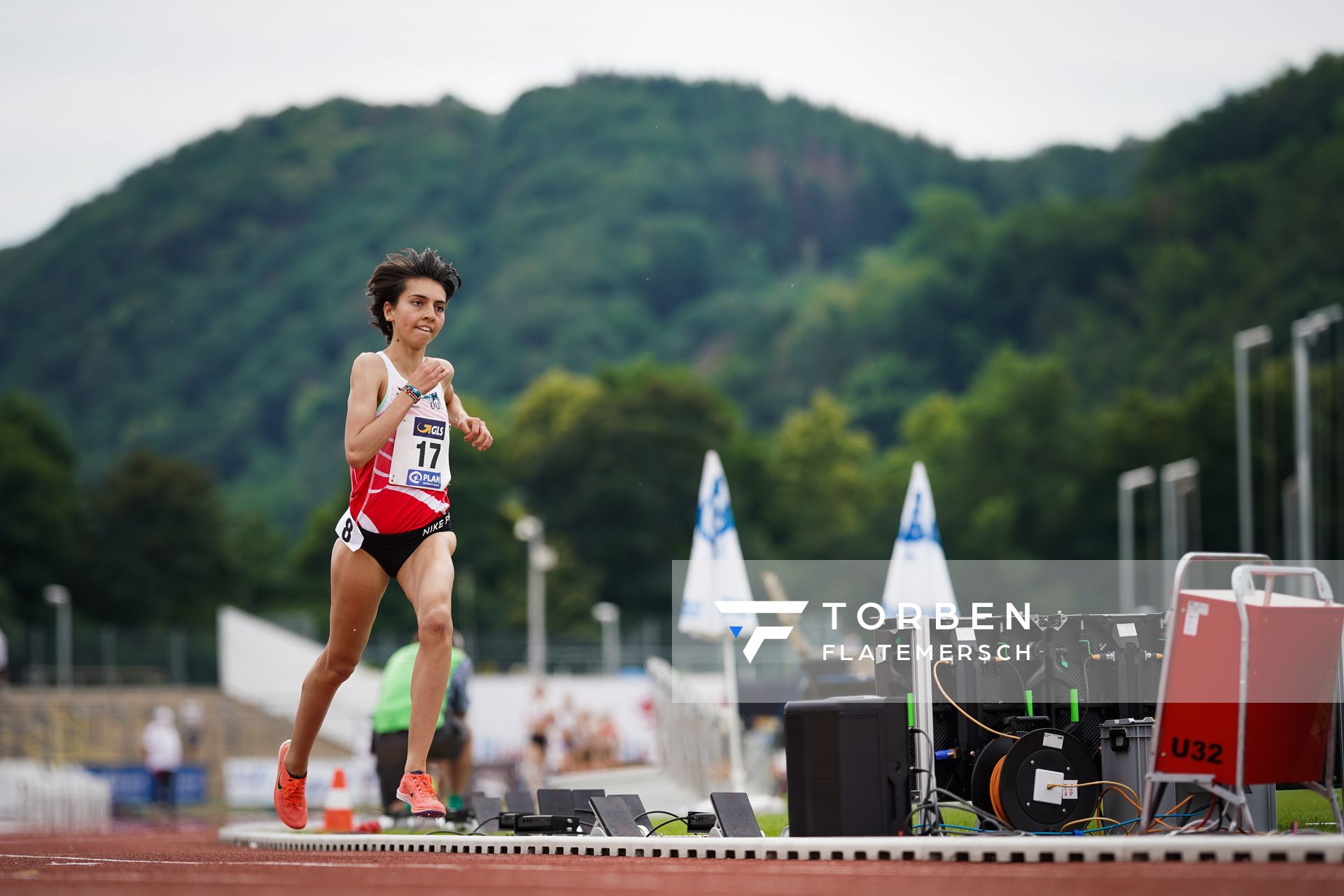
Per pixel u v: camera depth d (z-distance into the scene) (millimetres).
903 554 49719
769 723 79438
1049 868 18594
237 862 22625
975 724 26047
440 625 23297
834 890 15727
